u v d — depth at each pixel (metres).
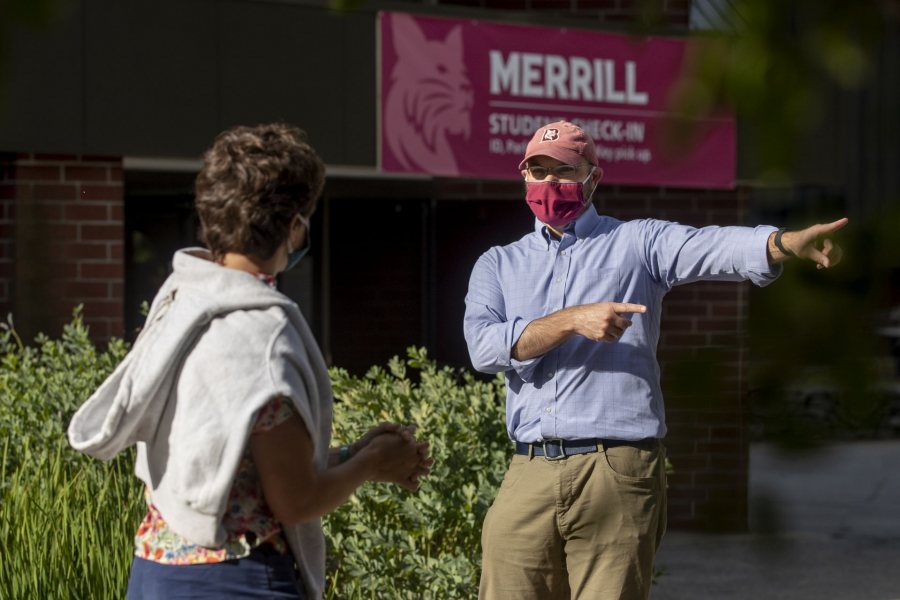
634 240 9.30
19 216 19.16
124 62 19.11
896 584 17.95
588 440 9.01
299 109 20.28
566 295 9.45
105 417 5.82
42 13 2.56
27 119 18.47
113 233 19.64
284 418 5.34
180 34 19.50
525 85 21.55
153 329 5.70
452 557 11.03
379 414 12.50
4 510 11.17
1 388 15.27
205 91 19.67
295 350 5.43
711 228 8.79
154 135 19.36
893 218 2.06
